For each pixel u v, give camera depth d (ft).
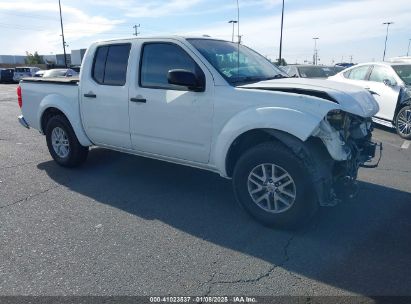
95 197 15.29
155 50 14.67
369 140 14.44
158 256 10.77
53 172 18.60
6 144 24.95
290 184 11.87
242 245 11.37
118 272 9.97
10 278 9.73
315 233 12.06
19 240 11.71
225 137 12.63
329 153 11.43
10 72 127.03
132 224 12.82
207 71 13.16
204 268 10.16
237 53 15.26
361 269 10.05
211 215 13.52
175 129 14.12
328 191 11.57
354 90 13.10
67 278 9.72
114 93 15.76
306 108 11.31
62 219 13.23
